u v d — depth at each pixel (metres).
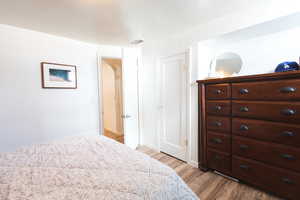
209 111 1.97
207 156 2.04
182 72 2.33
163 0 1.43
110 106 4.12
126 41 2.64
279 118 1.38
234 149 1.74
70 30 2.11
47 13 1.62
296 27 1.62
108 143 1.42
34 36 2.10
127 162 1.04
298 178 1.30
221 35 1.84
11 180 0.85
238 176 1.73
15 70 1.96
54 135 2.33
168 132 2.64
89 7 1.52
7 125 1.92
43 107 2.21
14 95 1.96
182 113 2.39
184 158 2.40
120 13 1.66
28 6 1.47
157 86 2.75
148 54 2.88
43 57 2.19
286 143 1.35
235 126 1.71
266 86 1.45
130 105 2.96
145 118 3.07
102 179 0.84
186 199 0.88
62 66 2.37
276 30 1.71
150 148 3.00
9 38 1.91
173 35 2.39
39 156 1.15
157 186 0.79
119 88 3.72
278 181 1.43
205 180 1.87
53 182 0.83
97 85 2.82
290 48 1.67
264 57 1.85
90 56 2.71
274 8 1.45
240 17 1.66
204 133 2.03
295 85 1.27
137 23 1.93
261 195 1.58
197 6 1.55
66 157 1.12
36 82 2.13
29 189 0.77
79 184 0.80
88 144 1.39
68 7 1.51
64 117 2.43
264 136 1.49
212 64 2.25
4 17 1.69
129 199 0.69
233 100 1.71
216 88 1.86
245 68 2.00
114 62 3.48
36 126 2.15
